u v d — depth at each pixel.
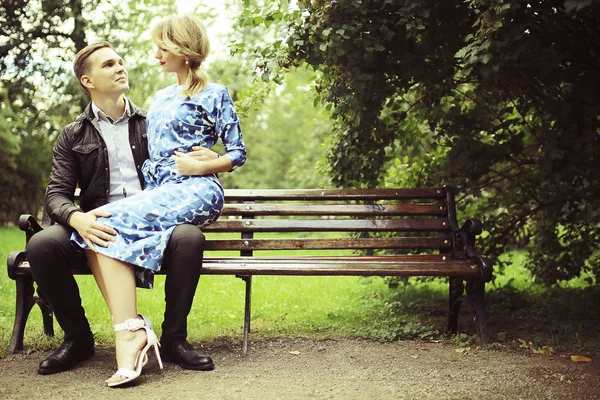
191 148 3.34
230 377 3.04
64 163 3.41
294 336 3.98
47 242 3.10
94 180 3.44
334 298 5.64
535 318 4.63
